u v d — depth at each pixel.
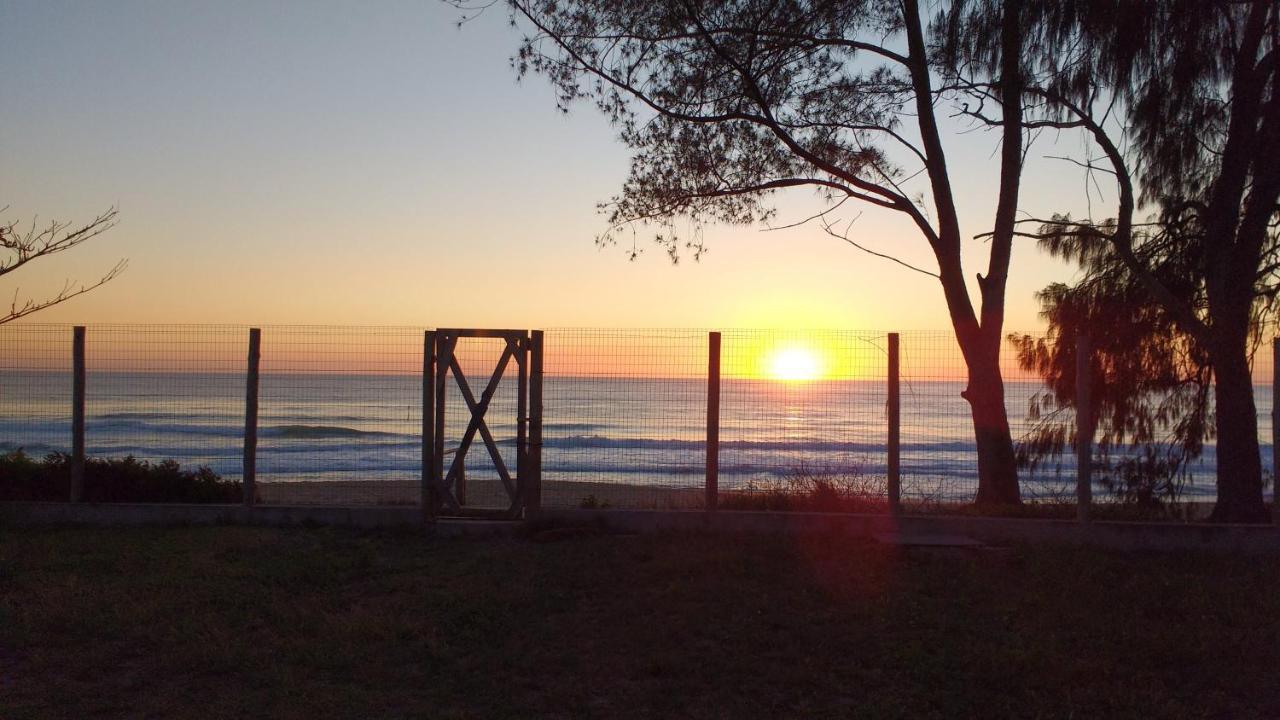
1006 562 9.09
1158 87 11.73
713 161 13.34
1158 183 13.02
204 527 10.64
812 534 10.18
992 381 12.70
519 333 10.66
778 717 5.57
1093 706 5.68
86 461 11.79
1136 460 13.41
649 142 13.43
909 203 13.04
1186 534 9.98
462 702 5.75
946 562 9.04
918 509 11.09
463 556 9.31
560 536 10.02
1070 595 7.87
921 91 12.86
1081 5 11.48
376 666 6.30
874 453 11.10
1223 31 11.25
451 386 12.09
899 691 5.93
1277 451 9.94
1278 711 5.72
